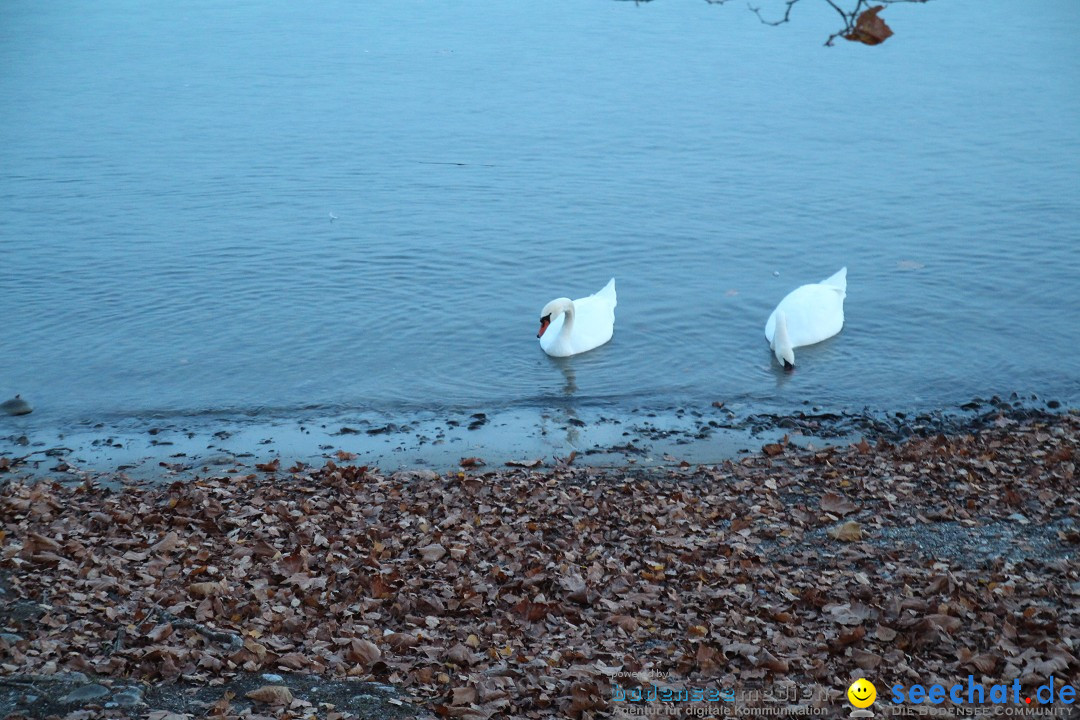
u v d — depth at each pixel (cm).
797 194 2444
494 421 1489
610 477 1279
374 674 785
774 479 1250
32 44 3931
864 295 1945
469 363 1694
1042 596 903
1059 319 1822
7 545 972
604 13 4394
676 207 2366
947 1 4506
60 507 1110
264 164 2662
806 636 847
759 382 1631
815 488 1218
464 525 1078
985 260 2073
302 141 2853
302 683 758
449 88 3381
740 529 1088
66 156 2712
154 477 1293
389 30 4159
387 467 1334
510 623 873
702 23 4231
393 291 1942
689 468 1309
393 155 2739
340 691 748
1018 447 1327
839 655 818
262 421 1484
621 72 3562
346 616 872
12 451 1384
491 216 2309
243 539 1027
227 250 2109
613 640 846
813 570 992
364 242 2155
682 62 3681
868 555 1021
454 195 2444
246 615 860
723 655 810
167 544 995
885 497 1167
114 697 712
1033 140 2822
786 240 2188
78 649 782
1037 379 1616
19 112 3100
